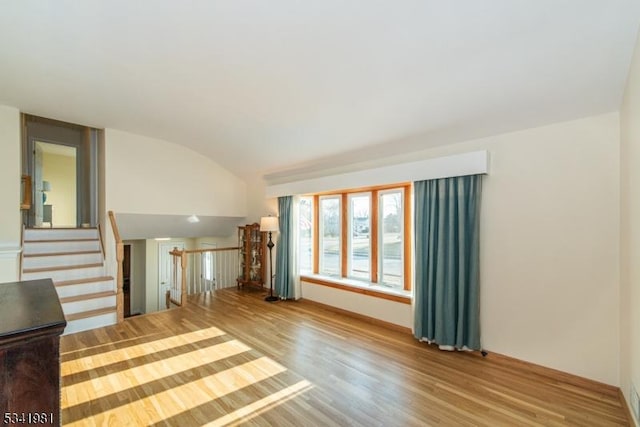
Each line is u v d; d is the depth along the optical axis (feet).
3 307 2.77
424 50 6.17
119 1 5.27
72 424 6.32
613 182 7.29
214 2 5.21
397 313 11.82
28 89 8.99
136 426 6.27
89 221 16.87
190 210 16.60
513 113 8.02
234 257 19.95
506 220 8.98
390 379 8.15
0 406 2.21
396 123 9.53
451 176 9.76
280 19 5.57
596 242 7.52
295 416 6.63
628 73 6.01
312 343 10.50
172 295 17.13
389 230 13.42
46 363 2.36
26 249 13.55
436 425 6.33
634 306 5.95
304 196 16.75
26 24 5.92
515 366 8.79
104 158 13.70
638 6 4.63
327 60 6.83
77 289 12.76
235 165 17.08
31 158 16.52
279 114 10.12
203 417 6.58
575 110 7.49
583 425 6.32
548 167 8.23
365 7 5.13
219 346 10.23
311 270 16.71
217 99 9.30
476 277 9.39
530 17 5.05
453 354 9.63
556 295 8.13
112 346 10.18
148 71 7.73
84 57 7.12
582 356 7.73
